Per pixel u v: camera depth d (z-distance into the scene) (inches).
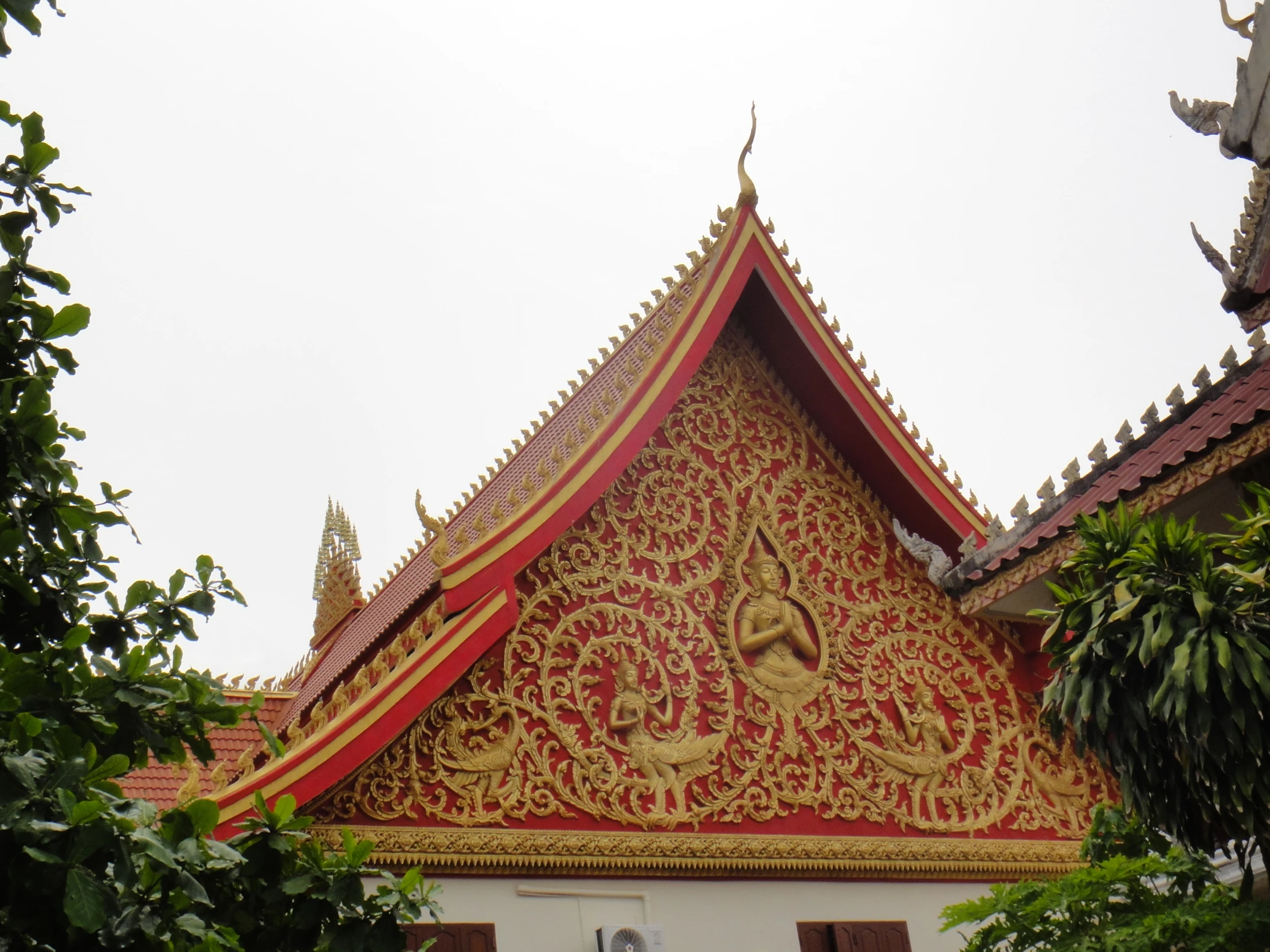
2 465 318.7
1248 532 396.8
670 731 602.5
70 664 328.8
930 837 644.1
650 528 657.6
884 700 680.4
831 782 635.5
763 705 638.5
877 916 609.3
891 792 648.4
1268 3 463.5
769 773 618.8
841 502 738.2
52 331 333.1
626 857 555.2
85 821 265.7
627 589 631.8
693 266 789.2
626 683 597.9
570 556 621.0
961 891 639.1
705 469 693.9
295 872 332.5
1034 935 496.4
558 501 606.5
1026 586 547.2
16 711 297.7
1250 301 487.2
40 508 325.7
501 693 565.6
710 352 731.4
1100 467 536.1
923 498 734.5
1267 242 481.1
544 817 549.6
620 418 643.5
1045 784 695.7
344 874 333.1
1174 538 399.9
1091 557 417.7
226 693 837.8
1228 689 367.6
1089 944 461.7
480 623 558.3
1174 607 385.7
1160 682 390.0
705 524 677.3
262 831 330.6
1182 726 375.6
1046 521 542.6
